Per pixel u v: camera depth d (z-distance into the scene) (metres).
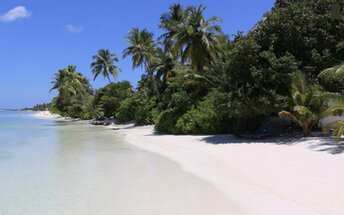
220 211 10.61
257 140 25.73
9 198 12.55
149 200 12.05
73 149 26.95
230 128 32.38
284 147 21.14
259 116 28.41
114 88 72.44
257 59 25.31
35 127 61.19
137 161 20.50
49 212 10.96
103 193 13.11
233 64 26.25
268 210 10.32
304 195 11.41
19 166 19.17
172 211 10.81
